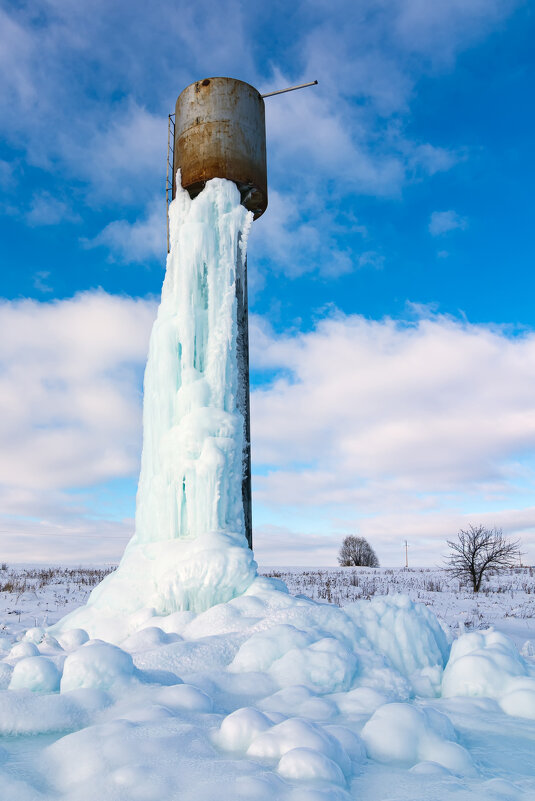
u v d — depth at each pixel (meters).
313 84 10.27
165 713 3.14
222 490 7.96
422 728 3.04
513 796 2.38
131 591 7.34
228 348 8.66
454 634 9.20
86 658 3.78
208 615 6.12
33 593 16.05
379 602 5.80
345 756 2.65
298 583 23.00
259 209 10.27
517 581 28.97
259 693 4.07
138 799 2.14
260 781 2.23
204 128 9.48
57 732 3.16
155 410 8.50
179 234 8.95
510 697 4.00
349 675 4.39
